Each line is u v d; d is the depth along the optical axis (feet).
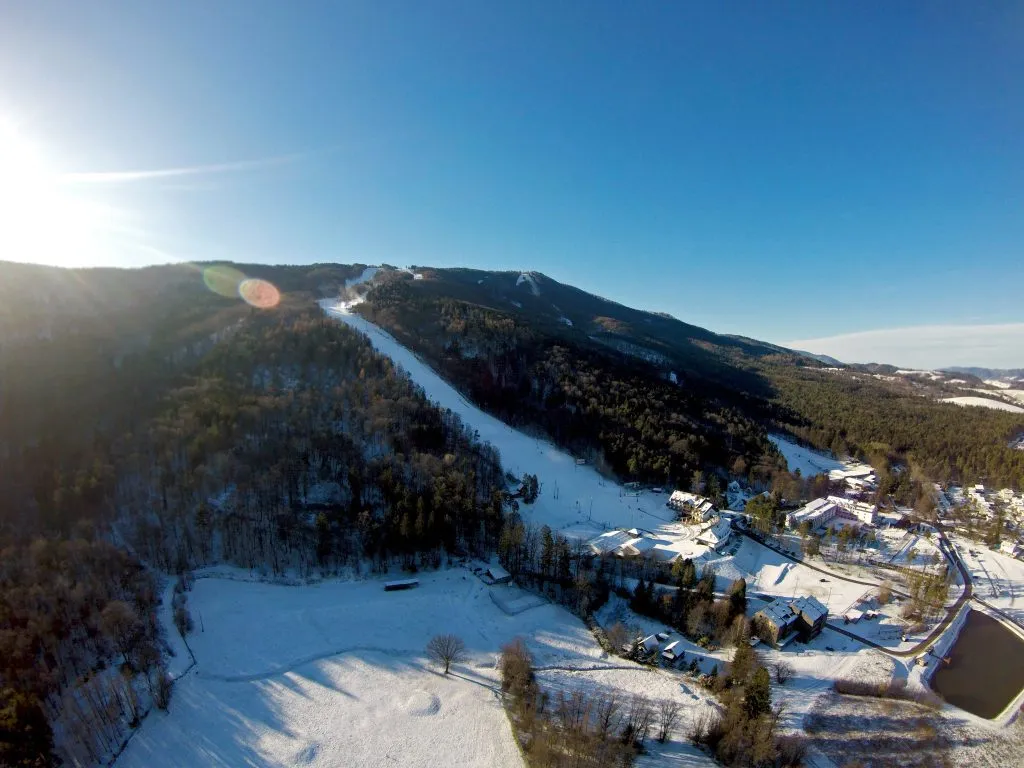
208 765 226.79
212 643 294.66
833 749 254.88
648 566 396.98
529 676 273.54
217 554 365.81
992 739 273.54
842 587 417.90
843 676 311.27
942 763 256.52
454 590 354.33
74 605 287.69
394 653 297.74
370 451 455.63
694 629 335.06
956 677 328.70
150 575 331.77
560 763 225.35
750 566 435.94
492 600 348.79
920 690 304.91
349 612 326.03
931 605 388.78
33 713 219.61
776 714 260.42
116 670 270.87
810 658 327.26
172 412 431.43
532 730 244.22
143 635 286.66
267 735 242.17
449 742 241.14
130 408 440.04
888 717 280.51
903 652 344.49
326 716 254.06
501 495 445.78
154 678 264.52
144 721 245.65
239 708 256.52
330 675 279.28
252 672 278.46
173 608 314.96
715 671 294.87
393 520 370.73
